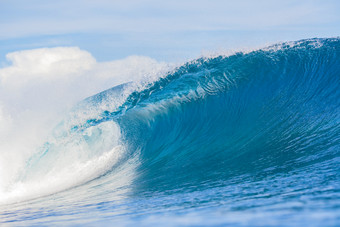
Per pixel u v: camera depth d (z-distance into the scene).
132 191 22.98
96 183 29.53
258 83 41.69
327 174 17.11
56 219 16.69
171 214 13.16
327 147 23.77
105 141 40.12
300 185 15.51
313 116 31.84
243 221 10.12
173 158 32.34
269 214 10.65
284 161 22.56
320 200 11.88
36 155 36.94
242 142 31.64
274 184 16.84
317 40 49.19
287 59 44.53
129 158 37.00
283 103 36.34
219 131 36.44
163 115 42.69
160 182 24.50
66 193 27.30
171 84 46.09
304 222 9.06
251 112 37.78
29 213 20.70
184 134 38.56
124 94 46.34
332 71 39.16
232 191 16.86
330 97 34.31
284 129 31.05
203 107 41.31
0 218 20.50
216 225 10.09
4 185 32.41
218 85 43.66
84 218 15.60
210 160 28.33
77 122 41.72
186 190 19.80
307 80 39.34
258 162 24.08
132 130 41.75
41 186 32.06
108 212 16.36
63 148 38.28
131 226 11.84
